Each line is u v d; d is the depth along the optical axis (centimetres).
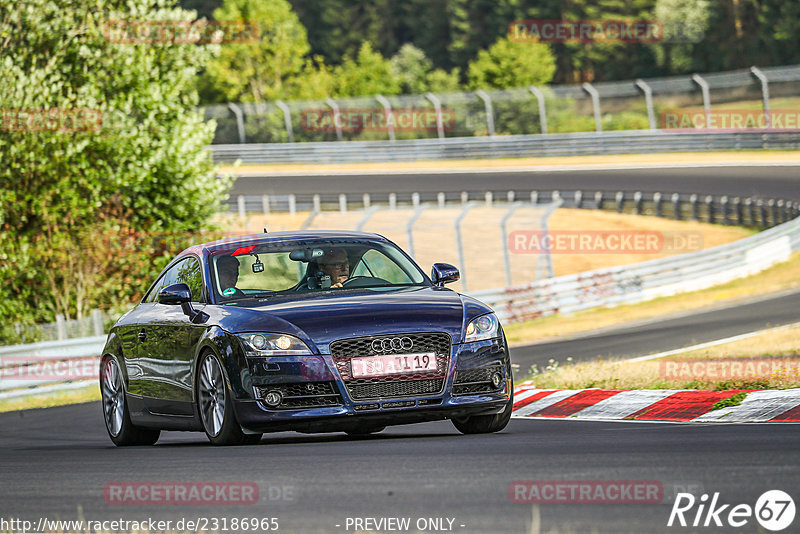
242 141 19700
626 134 18162
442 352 2698
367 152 19000
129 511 1762
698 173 16262
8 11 8344
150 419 3181
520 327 8419
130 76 8644
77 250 8194
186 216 8925
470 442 2523
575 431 2822
